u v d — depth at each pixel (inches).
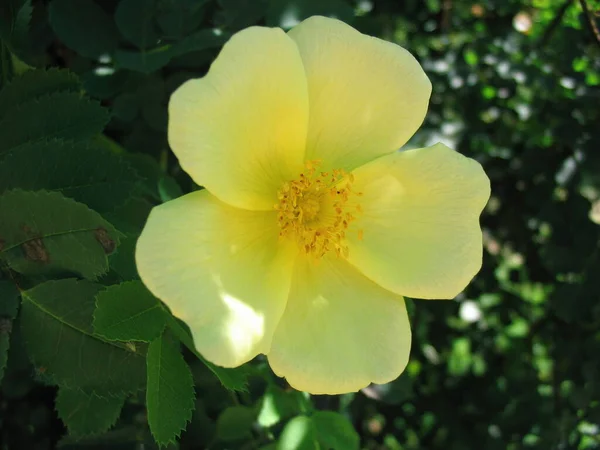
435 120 13.9
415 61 7.9
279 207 8.1
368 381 7.9
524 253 15.1
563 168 12.9
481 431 15.7
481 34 14.8
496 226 15.1
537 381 15.2
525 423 14.8
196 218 7.3
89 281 7.3
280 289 8.0
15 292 7.3
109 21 9.9
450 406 16.3
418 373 16.7
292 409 9.3
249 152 7.7
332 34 7.8
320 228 8.2
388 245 8.2
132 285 7.3
